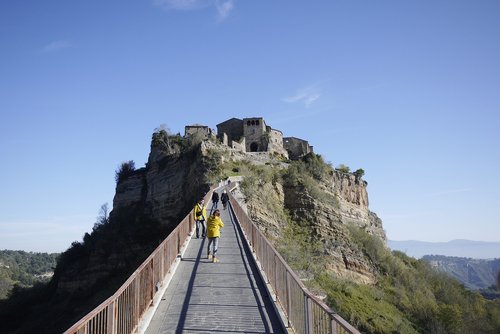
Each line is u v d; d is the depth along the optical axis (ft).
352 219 298.15
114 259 230.07
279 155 327.47
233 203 130.82
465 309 209.97
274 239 188.85
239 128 338.75
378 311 160.15
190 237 83.71
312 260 189.16
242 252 71.26
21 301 246.88
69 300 220.64
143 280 38.73
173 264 58.13
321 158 295.89
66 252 272.72
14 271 526.98
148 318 37.88
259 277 54.34
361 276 212.02
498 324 199.52
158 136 292.40
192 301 44.16
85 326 24.02
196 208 87.15
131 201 277.23
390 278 226.38
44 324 194.08
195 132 287.48
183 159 255.91
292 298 36.19
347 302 150.41
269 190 228.43
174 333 35.32
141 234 237.04
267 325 37.37
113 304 29.07
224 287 49.57
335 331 24.56
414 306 197.67
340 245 217.36
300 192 237.66
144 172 285.02
